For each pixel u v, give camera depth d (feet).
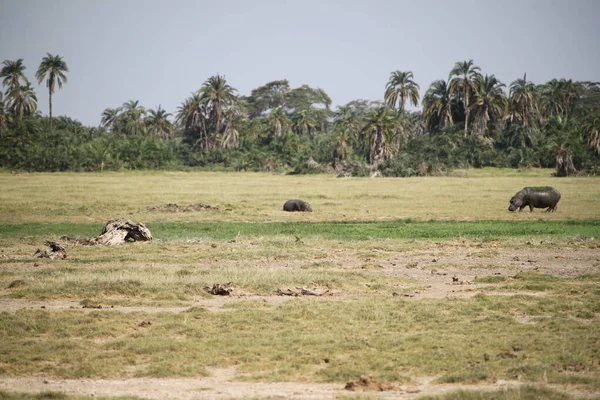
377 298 195.62
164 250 286.46
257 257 270.46
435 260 265.75
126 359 141.79
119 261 258.57
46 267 243.60
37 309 180.45
